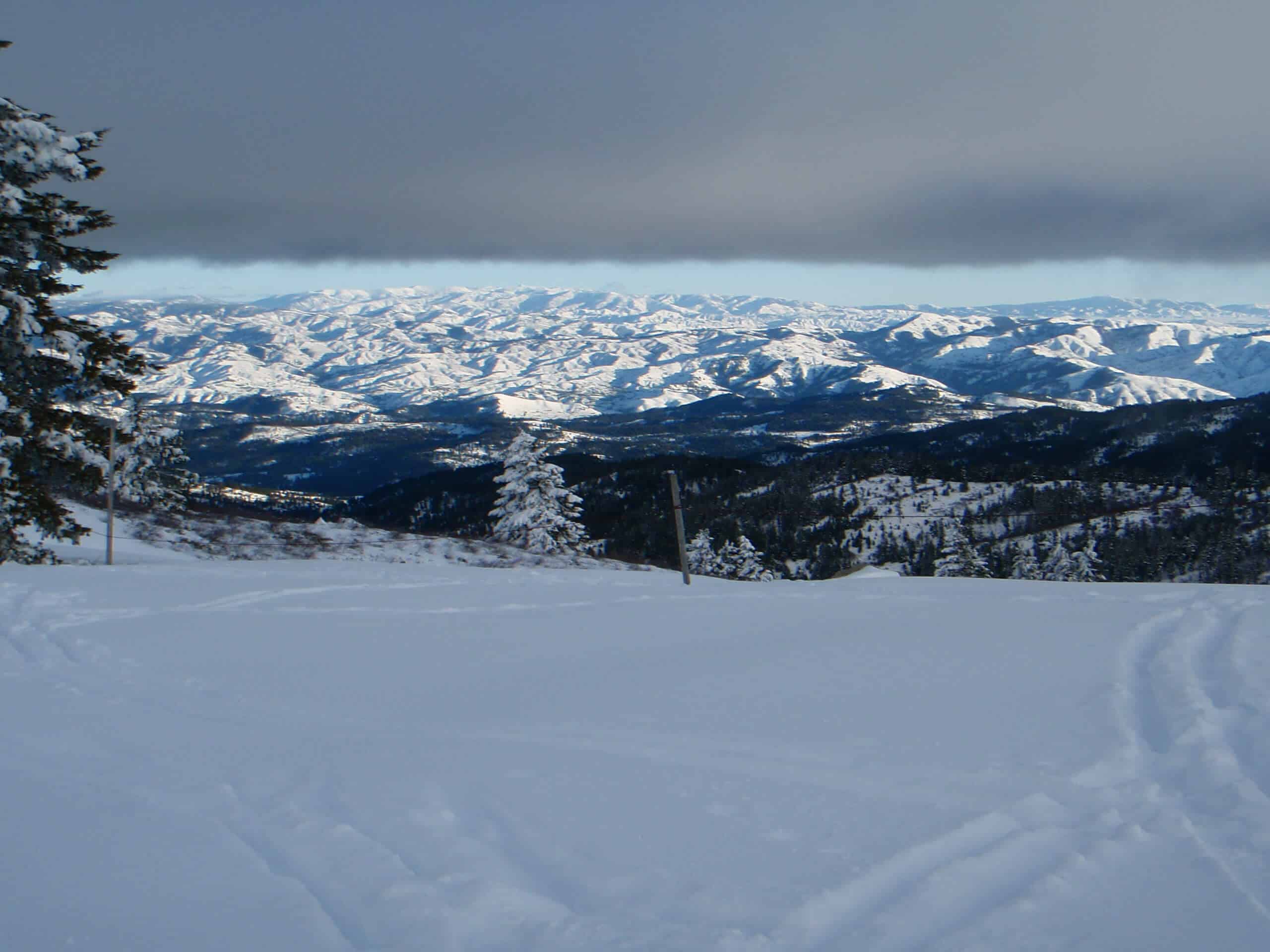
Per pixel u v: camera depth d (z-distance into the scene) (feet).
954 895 14.15
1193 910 13.66
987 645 32.40
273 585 54.65
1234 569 295.89
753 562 201.98
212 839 16.85
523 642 36.94
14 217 73.87
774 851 15.72
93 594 48.75
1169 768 19.53
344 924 13.60
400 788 19.20
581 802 18.15
